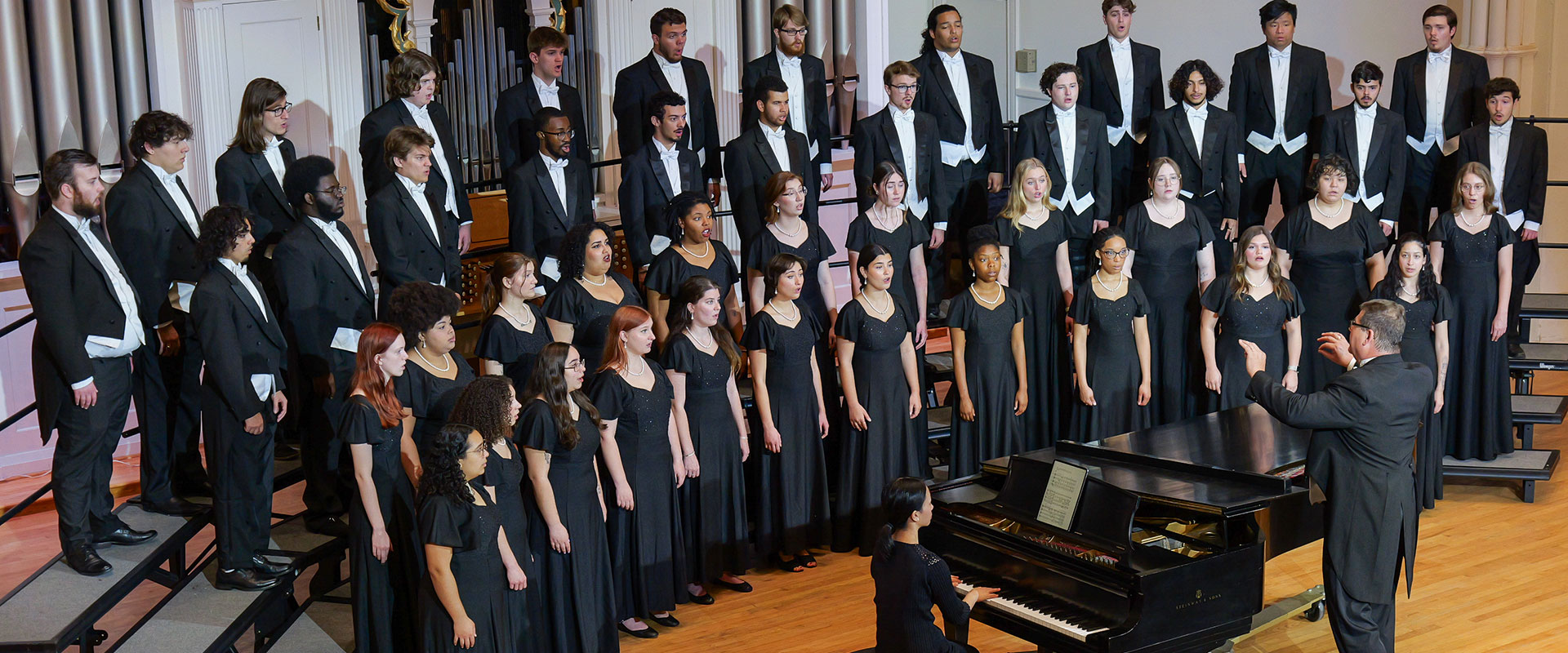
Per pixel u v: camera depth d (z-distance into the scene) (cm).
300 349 566
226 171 589
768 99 696
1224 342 700
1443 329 695
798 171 712
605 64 882
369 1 809
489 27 848
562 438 535
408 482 528
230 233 520
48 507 734
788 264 629
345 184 817
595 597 560
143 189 546
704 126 785
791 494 656
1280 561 673
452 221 663
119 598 499
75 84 742
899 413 666
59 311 495
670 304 659
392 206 597
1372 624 526
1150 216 724
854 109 945
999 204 912
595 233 611
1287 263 739
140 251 545
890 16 1101
